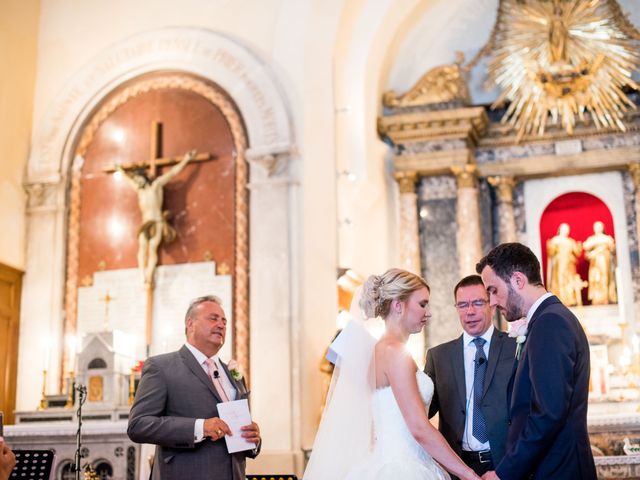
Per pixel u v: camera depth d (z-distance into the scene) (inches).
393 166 478.3
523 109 464.1
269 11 398.9
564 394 145.9
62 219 404.2
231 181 383.2
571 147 463.5
